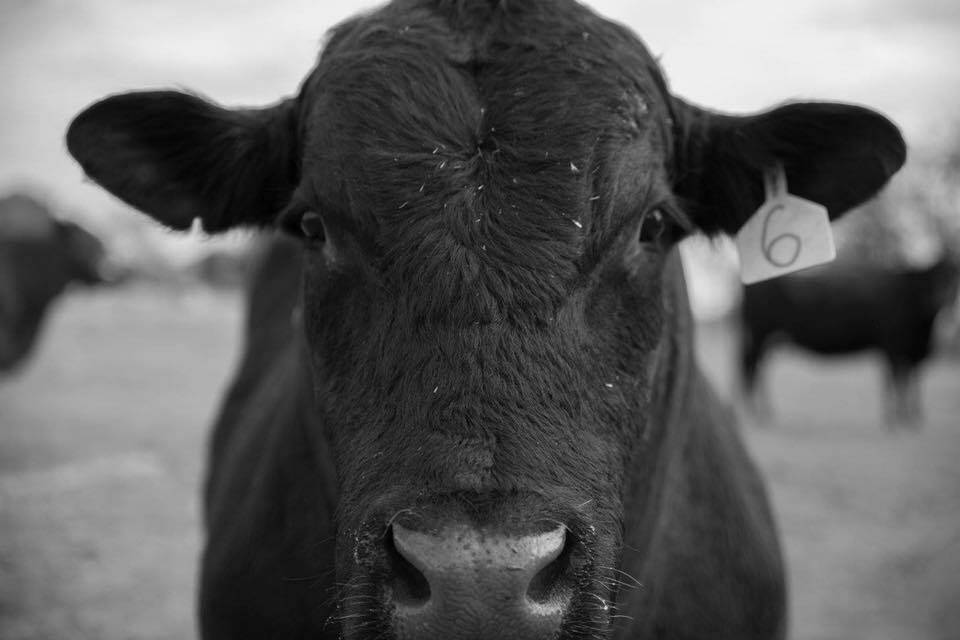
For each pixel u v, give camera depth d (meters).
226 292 30.12
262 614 2.78
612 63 2.40
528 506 1.90
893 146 2.70
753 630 2.99
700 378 3.31
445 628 1.85
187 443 10.05
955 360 28.02
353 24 2.69
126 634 5.34
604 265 2.23
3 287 10.73
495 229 2.09
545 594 1.93
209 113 2.71
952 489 9.17
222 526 3.13
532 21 2.44
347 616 2.05
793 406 16.75
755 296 16.23
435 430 1.97
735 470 3.25
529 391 2.01
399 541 1.89
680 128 2.72
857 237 28.47
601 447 2.13
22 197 11.35
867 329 16.03
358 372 2.17
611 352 2.23
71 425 10.76
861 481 9.62
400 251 2.10
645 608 2.76
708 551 2.96
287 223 2.53
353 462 2.09
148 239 25.38
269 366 3.91
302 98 2.65
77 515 7.10
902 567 6.70
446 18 2.46
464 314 2.02
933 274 15.38
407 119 2.24
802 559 7.03
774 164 2.79
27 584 5.88
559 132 2.23
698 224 2.93
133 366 16.42
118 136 2.71
